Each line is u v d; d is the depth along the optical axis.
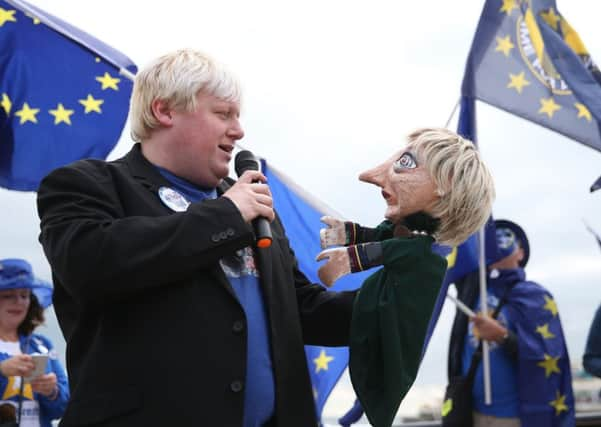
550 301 5.21
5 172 4.13
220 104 2.14
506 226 5.41
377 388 2.08
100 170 2.09
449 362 5.31
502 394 5.04
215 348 1.91
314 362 4.16
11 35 4.19
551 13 5.09
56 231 1.93
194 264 1.88
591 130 4.88
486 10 5.02
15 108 4.16
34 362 3.81
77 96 4.20
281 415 2.03
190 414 1.85
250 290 2.08
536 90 4.96
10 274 4.18
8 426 3.72
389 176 2.11
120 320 1.93
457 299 5.41
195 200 2.16
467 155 2.09
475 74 4.98
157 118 2.13
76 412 1.88
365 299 2.11
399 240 2.08
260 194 2.00
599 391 5.88
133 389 1.87
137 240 1.86
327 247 2.21
